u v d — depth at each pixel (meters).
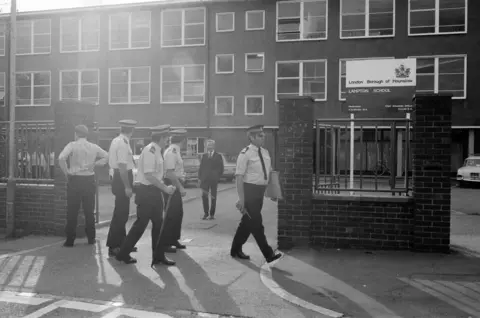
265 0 26.70
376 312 4.56
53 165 8.69
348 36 25.69
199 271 6.09
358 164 7.61
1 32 30.94
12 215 8.45
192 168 20.22
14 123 8.58
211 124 27.78
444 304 4.78
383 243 7.25
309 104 7.47
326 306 4.73
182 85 28.28
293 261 6.60
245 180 6.49
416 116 7.07
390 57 25.03
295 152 7.49
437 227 7.04
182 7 28.06
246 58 27.17
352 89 9.58
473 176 20.25
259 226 6.44
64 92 30.27
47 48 30.48
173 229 7.29
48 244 7.86
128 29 29.09
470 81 24.28
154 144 6.44
